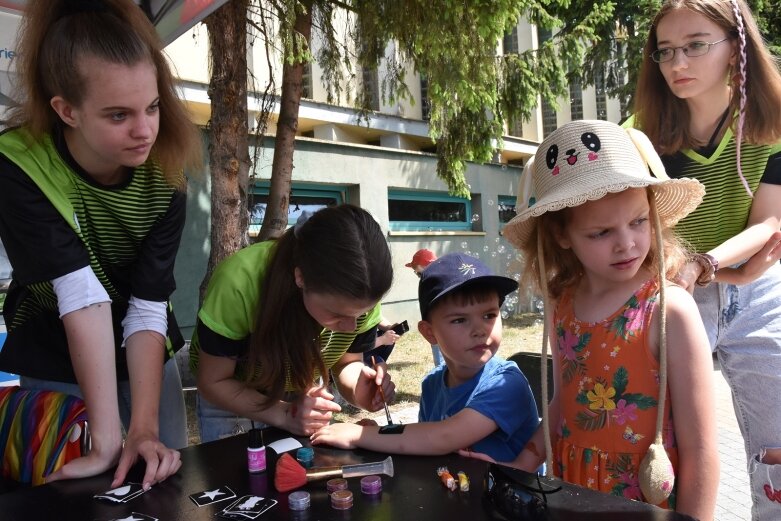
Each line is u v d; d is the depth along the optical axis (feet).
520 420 4.85
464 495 3.48
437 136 20.20
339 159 25.43
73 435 4.39
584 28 21.39
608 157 4.43
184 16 7.75
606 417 4.49
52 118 4.38
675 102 5.91
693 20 5.32
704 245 6.10
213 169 14.06
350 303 4.45
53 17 4.17
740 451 10.90
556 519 3.04
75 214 4.58
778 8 25.13
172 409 6.21
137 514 3.43
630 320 4.50
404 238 28.30
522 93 19.62
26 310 5.38
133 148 4.15
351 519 3.24
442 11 14.11
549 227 4.87
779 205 5.61
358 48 17.54
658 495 3.98
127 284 5.46
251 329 5.37
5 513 3.51
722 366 6.12
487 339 5.12
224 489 3.75
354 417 13.26
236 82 14.01
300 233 4.82
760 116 5.38
